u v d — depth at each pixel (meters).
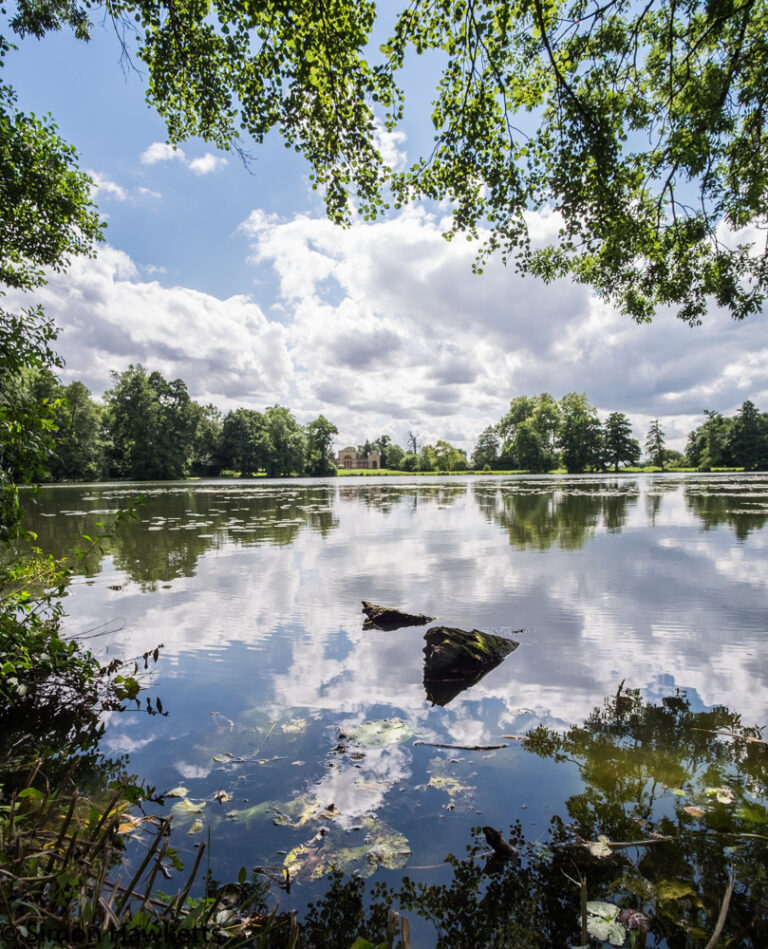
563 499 23.09
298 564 8.70
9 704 3.67
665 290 7.59
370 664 4.46
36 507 19.59
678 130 6.51
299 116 5.20
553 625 5.42
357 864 2.16
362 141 5.18
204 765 2.94
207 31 4.95
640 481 43.94
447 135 5.35
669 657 4.52
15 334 4.21
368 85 4.83
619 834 2.33
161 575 7.88
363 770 2.87
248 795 2.64
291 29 4.53
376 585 7.19
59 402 3.71
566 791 2.66
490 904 1.94
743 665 4.32
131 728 3.39
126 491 32.66
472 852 2.23
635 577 7.50
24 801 2.41
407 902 1.96
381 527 13.72
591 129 5.27
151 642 4.97
